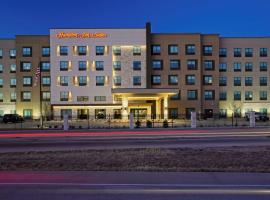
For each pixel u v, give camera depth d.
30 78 85.81
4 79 89.31
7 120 65.12
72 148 21.06
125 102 68.31
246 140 25.30
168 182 10.48
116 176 11.40
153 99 77.69
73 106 82.38
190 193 9.09
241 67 89.75
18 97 85.75
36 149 20.67
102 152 18.42
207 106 86.81
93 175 11.58
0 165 14.04
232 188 9.66
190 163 14.42
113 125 49.41
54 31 82.88
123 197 8.70
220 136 29.02
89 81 82.88
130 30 83.56
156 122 55.88
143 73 83.25
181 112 84.50
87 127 44.53
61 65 82.94
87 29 83.12
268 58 89.88
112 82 82.88
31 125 55.25
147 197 8.70
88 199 8.50
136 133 33.81
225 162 14.59
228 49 89.56
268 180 10.73
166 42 85.06
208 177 11.20
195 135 30.39
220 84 89.25
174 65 85.12
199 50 85.25
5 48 89.50
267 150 18.52
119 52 83.38
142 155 17.02
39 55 85.81
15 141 26.28
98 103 82.31
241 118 79.69
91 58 82.94
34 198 8.59
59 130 39.97
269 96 89.69
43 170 12.62
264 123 54.47
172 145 22.27
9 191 9.34
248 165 13.77
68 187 9.81
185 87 84.94
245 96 89.69
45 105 84.31
